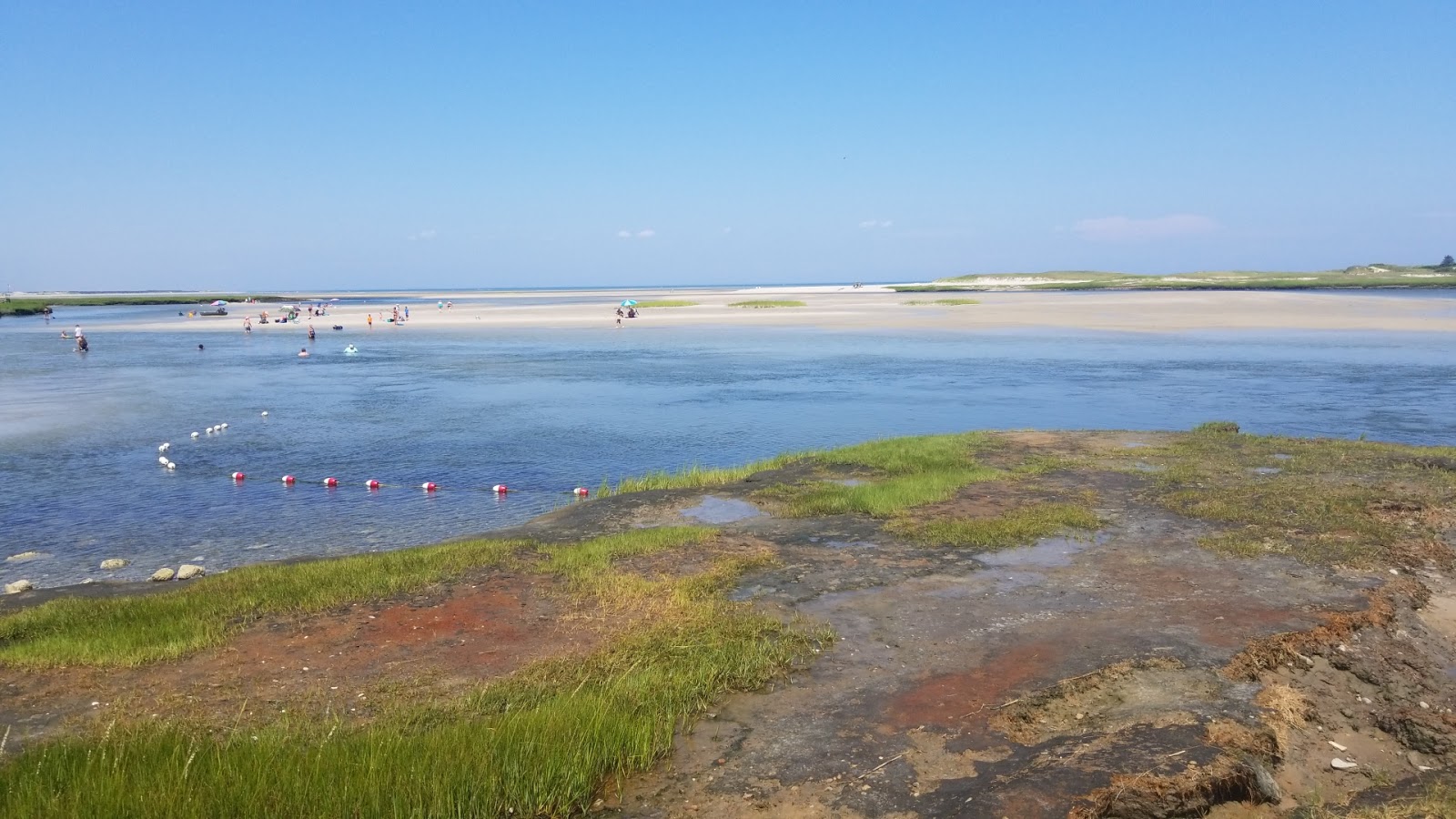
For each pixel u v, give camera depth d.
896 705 7.52
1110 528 13.21
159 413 29.69
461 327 75.50
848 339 57.91
